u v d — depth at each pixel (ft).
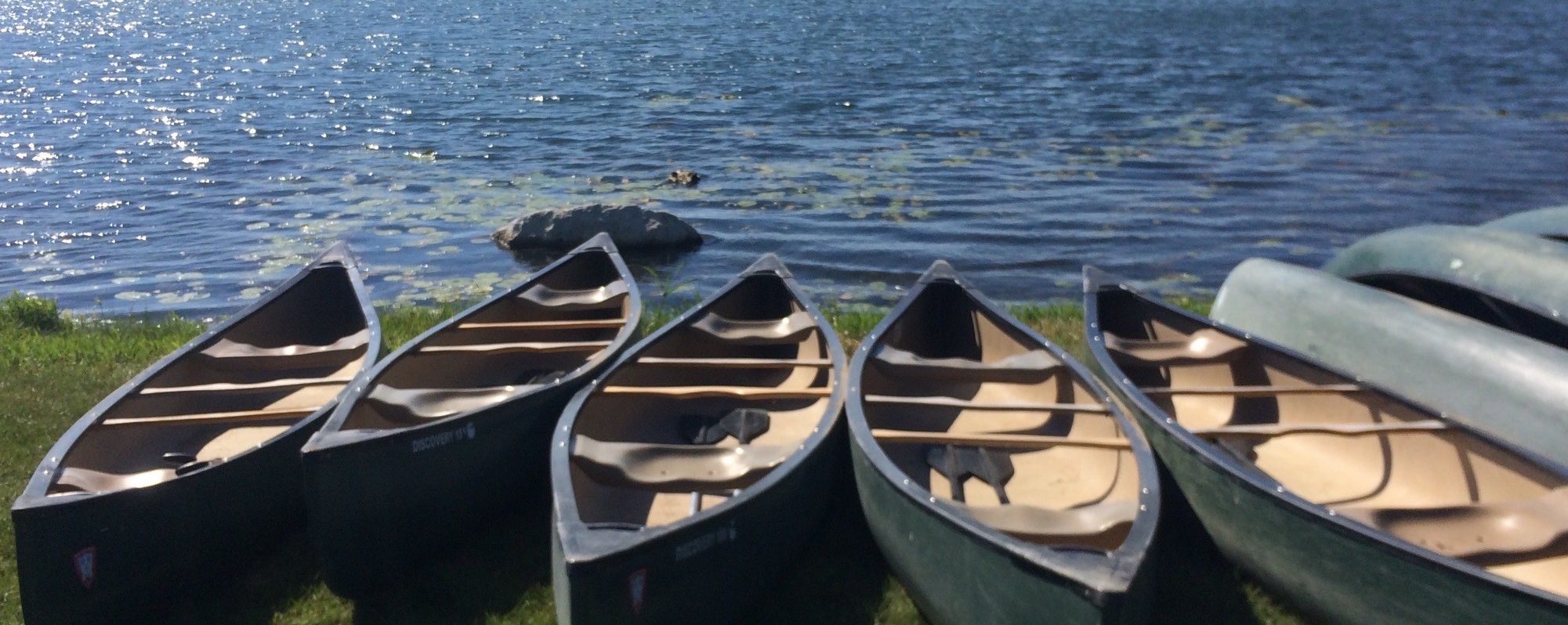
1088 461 18.52
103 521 14.79
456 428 16.57
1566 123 68.33
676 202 51.47
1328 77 86.28
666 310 33.40
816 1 161.48
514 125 72.33
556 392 18.54
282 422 20.29
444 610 15.61
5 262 44.57
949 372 19.95
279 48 120.16
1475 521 15.53
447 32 132.36
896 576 16.08
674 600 13.89
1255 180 54.60
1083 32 116.06
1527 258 21.02
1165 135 65.62
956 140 64.85
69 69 105.40
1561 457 17.02
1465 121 69.41
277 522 17.25
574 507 14.51
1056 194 52.06
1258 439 20.01
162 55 115.75
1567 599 12.36
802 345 23.17
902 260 42.16
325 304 24.17
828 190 53.31
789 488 15.69
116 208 53.01
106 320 35.73
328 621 15.49
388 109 79.56
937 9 144.87
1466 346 19.07
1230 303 23.67
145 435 19.02
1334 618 14.55
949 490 17.99
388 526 15.88
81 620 14.82
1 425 20.92
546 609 15.51
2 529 17.22
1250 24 120.98
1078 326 28.27
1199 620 15.14
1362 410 18.80
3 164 63.26
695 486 16.56
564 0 175.42
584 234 43.62
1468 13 130.62
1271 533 14.97
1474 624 12.91
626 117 73.92
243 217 50.72
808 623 15.25
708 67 97.14
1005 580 13.30
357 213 50.83
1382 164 57.93
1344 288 21.86
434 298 37.58
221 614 15.84
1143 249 43.55
